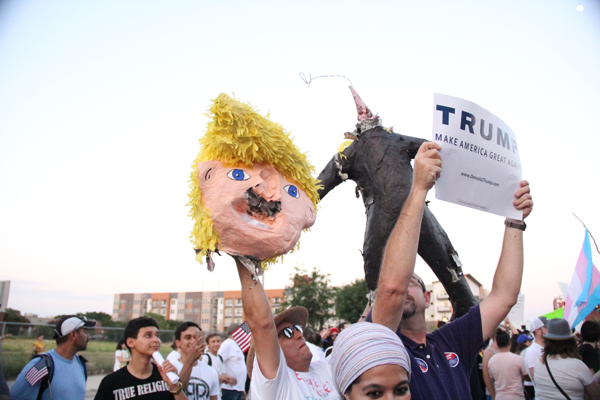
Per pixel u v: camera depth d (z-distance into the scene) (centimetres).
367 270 247
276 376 192
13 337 1077
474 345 229
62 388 318
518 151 244
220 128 170
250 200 169
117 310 9312
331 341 801
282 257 185
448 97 218
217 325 8556
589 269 537
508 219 243
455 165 214
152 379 309
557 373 370
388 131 256
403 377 138
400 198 239
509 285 234
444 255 254
